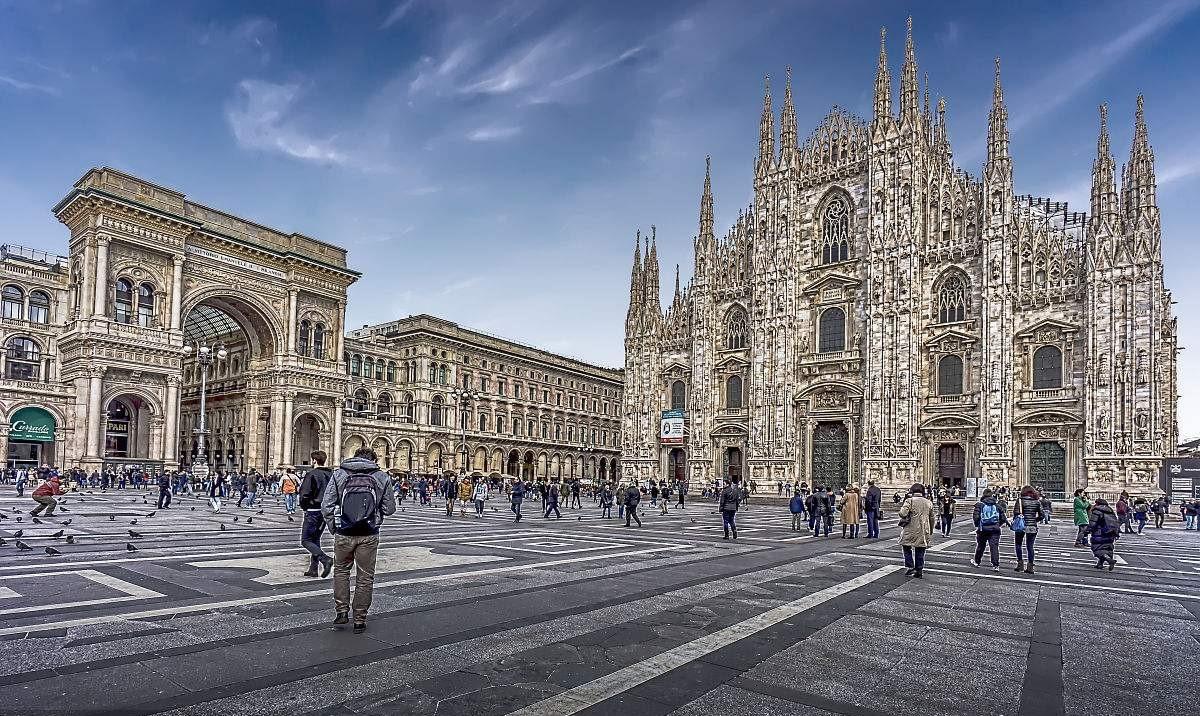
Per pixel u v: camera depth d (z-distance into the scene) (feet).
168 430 259.39
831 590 53.83
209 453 328.29
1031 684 30.78
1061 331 214.48
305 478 52.95
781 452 259.60
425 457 362.33
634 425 303.68
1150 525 161.38
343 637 34.81
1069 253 216.13
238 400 315.17
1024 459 217.15
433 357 372.17
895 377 237.45
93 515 105.09
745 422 273.54
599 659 32.63
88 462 238.07
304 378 305.12
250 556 63.21
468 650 33.40
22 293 265.34
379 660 31.24
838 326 258.16
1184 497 182.09
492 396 403.95
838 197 264.52
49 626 35.42
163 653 31.32
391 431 350.23
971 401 226.58
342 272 319.88
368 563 36.45
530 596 47.44
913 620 43.29
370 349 352.69
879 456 237.25
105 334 245.65
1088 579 63.93
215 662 30.25
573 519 135.03
